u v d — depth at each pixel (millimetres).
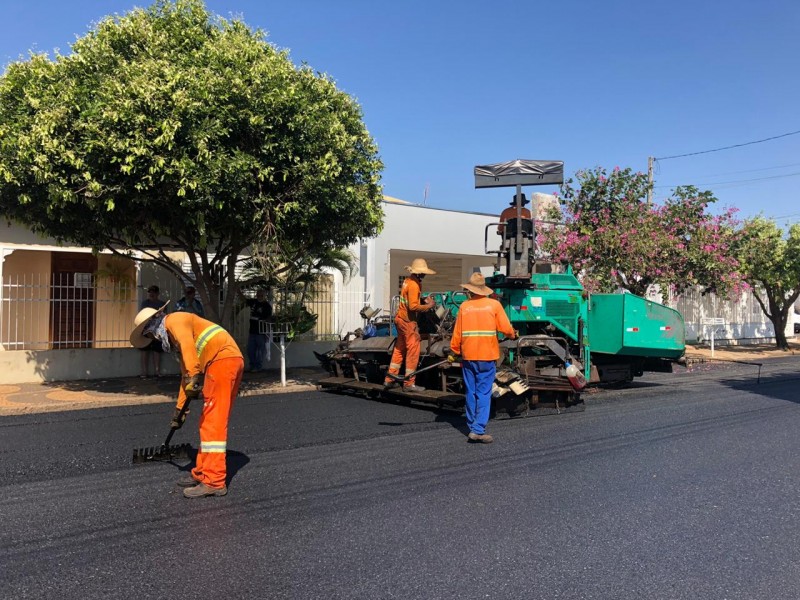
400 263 21656
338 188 9547
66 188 8352
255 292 14172
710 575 3760
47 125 8047
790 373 15031
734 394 11102
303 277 12992
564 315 9797
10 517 4586
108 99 8133
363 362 10367
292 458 6246
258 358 13609
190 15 9617
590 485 5496
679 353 11734
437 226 19750
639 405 9758
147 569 3764
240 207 9031
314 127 9219
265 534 4309
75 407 9117
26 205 9430
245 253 13883
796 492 5387
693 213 16484
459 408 8531
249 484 5395
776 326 23438
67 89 8375
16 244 11773
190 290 12125
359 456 6344
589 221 17000
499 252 9516
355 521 4566
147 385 11227
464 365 7094
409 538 4266
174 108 8125
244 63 8898
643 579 3697
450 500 5047
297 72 9773
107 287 13062
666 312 11516
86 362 11992
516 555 4012
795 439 7398
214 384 5102
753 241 20891
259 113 8703
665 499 5148
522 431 7625
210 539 4219
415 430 7582
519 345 8727
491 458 6324
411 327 8859
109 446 6664
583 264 16406
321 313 15102
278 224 9375
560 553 4051
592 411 9148
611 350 10922
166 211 9266
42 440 6934
